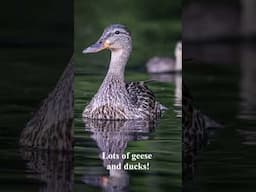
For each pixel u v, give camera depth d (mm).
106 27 14562
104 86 14297
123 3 15391
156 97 14711
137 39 15906
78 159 13016
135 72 15531
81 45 14609
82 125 13789
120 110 14164
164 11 16125
